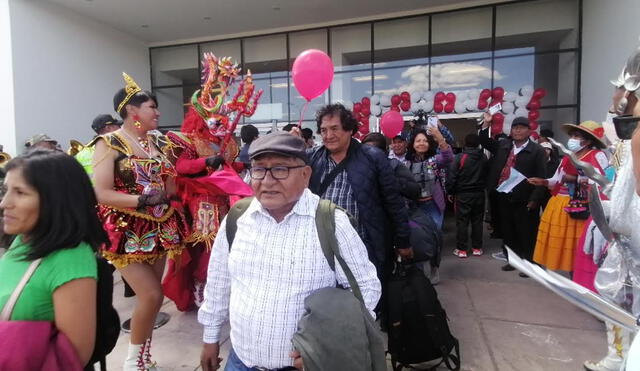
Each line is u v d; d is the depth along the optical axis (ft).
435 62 29.86
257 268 4.32
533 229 14.80
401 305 7.66
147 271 7.59
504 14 28.07
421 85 30.25
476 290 12.92
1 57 25.32
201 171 9.07
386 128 14.37
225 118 9.88
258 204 4.62
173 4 27.91
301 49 32.94
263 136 4.32
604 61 22.09
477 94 26.18
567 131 11.54
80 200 4.09
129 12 29.37
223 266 4.99
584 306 3.59
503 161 15.92
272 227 4.42
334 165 7.94
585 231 9.37
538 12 27.32
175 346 9.57
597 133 12.21
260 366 4.32
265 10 29.12
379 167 7.82
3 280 3.95
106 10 28.78
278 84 33.81
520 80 28.22
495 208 17.81
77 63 29.58
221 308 5.11
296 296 4.17
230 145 10.62
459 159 16.87
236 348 4.52
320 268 4.21
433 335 7.50
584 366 8.32
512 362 8.59
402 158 14.64
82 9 28.73
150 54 37.06
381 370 3.99
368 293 4.41
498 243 19.43
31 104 26.35
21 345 3.52
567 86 26.94
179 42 35.94
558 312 11.09
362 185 7.61
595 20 23.65
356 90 31.81
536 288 12.98
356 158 7.85
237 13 29.60
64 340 3.76
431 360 7.97
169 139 9.04
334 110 7.59
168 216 7.84
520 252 15.28
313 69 9.02
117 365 8.71
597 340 9.47
